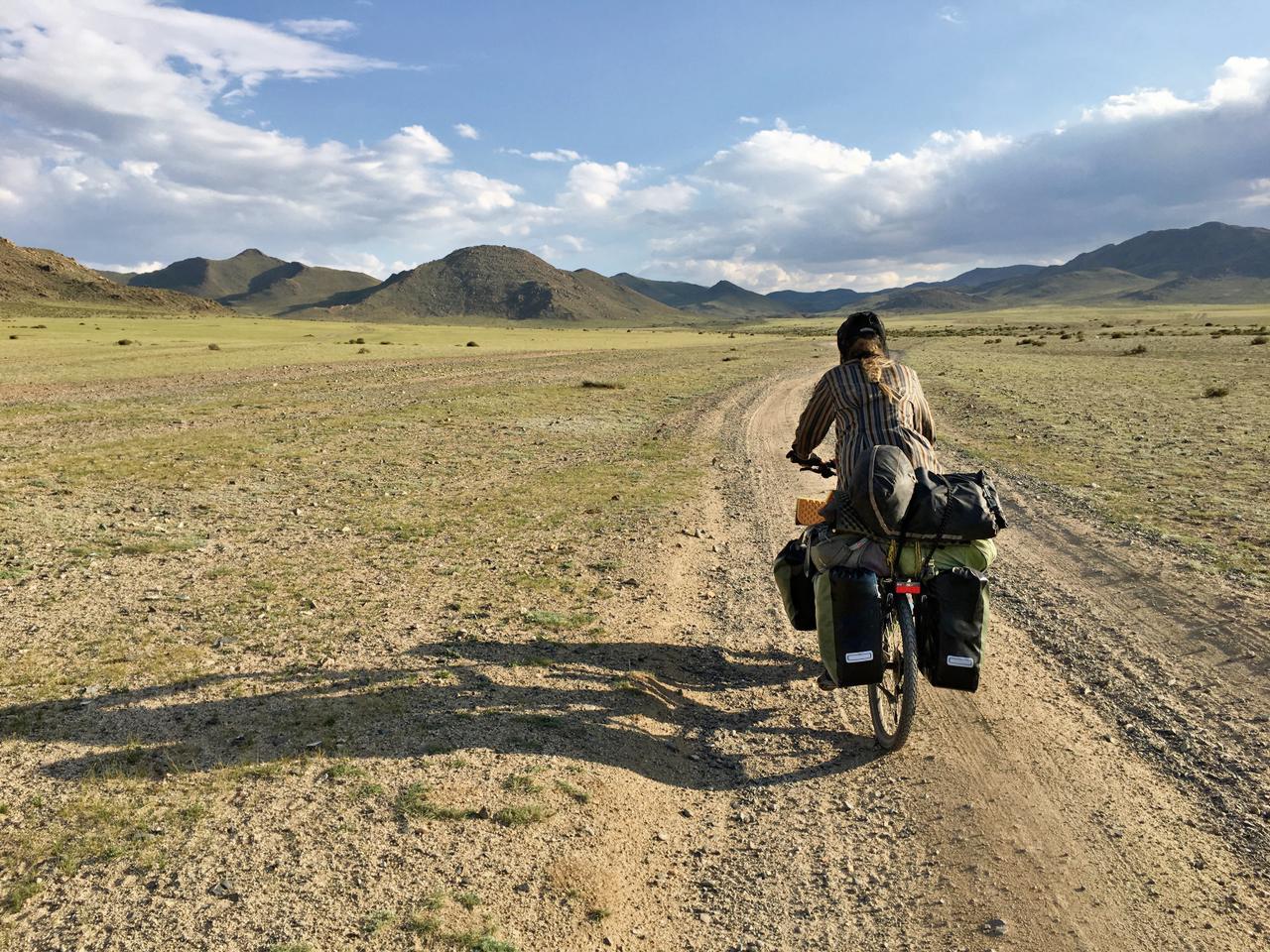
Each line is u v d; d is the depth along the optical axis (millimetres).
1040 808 3955
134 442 15305
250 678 5027
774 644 6121
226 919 2936
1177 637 6129
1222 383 27672
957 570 4004
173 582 7086
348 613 6387
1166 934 3090
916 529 3936
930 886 3395
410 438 16688
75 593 6668
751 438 17734
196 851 3316
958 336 101250
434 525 9570
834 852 3625
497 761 4133
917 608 4176
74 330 76688
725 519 10336
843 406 4348
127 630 5844
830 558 4262
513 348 61406
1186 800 4027
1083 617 6656
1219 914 3199
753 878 3434
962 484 3992
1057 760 4418
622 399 25875
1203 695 5168
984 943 3053
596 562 8125
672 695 5199
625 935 3021
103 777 3830
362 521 9703
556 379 33156
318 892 3094
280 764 4012
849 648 4004
